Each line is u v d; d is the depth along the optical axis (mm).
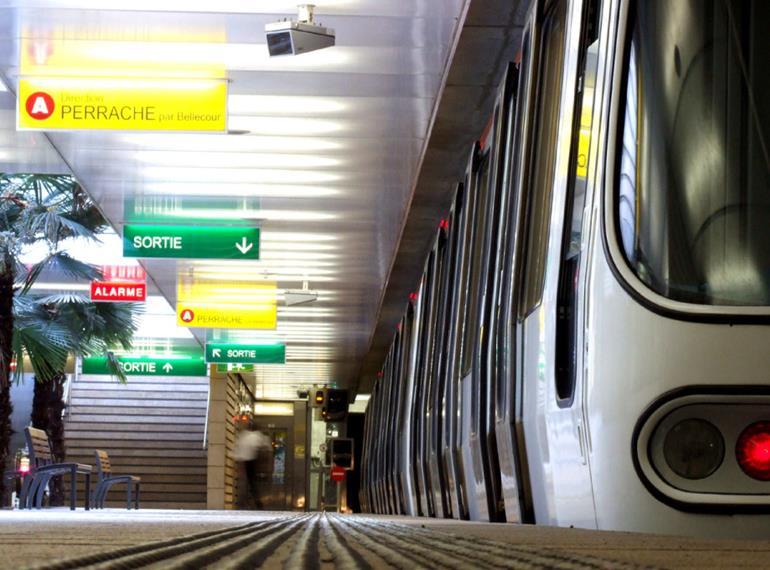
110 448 39438
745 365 4730
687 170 5121
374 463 31109
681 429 4793
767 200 5031
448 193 18281
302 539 2807
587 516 5258
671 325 4812
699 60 5246
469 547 2359
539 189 7457
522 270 7621
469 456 10484
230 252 20031
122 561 1532
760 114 5156
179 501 39094
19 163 17547
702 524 4715
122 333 25125
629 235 5094
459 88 13836
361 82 14180
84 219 22750
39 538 2959
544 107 7672
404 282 25234
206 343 33562
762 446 4746
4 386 21062
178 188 18438
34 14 12523
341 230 21094
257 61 13680
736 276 4938
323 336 33625
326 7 12312
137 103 13883
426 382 15914
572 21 6363
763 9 5258
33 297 24312
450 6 12164
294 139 16156
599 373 5020
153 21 12680
